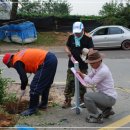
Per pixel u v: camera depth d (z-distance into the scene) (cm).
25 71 718
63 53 2134
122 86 1049
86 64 763
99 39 2230
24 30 2644
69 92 766
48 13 3247
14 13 2956
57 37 2819
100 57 665
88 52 686
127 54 1983
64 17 2975
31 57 714
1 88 765
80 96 755
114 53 2044
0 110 715
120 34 2239
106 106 680
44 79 713
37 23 2972
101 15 3033
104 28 2255
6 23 2784
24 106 764
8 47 2519
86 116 709
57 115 716
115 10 2912
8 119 679
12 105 756
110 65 1537
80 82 718
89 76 686
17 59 712
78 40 755
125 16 2858
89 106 671
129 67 1475
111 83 675
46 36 2823
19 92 896
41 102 757
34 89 710
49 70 714
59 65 1534
